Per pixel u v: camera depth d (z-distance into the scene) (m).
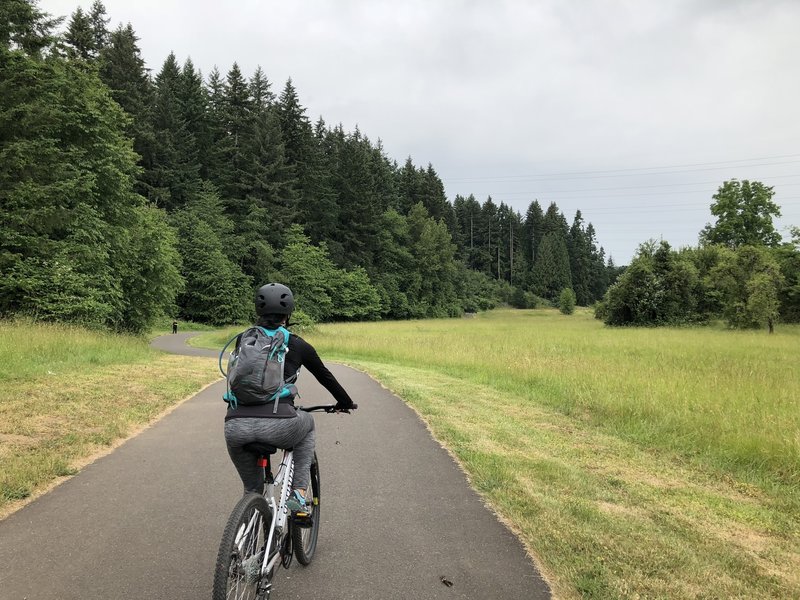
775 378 13.91
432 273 93.88
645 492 5.63
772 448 6.95
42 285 21.59
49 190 21.69
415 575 3.64
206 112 71.62
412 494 5.24
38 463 5.51
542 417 9.50
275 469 5.76
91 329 21.61
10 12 22.42
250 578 2.88
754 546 4.43
